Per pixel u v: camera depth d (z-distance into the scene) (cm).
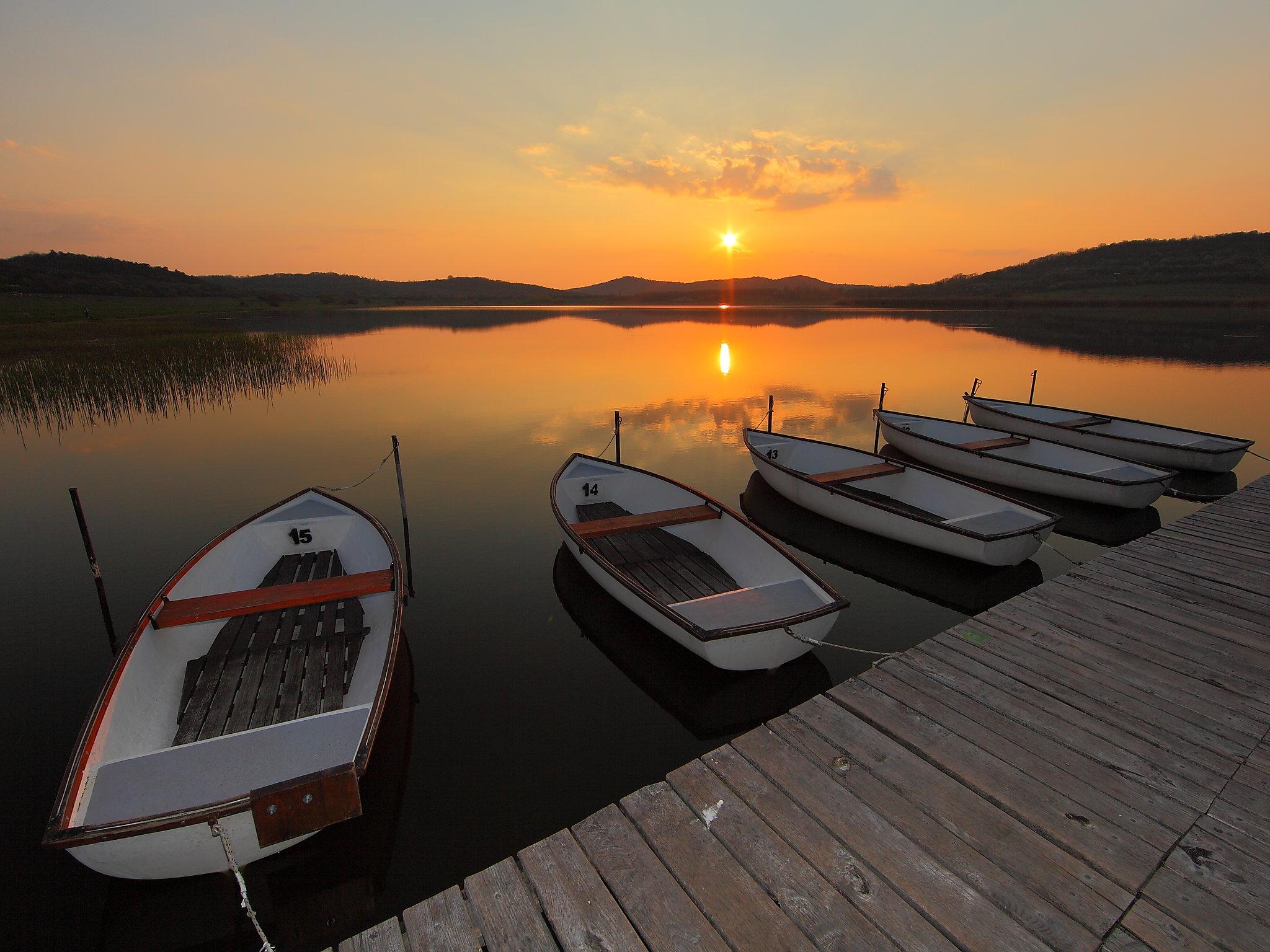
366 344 3834
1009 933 249
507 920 261
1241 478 1221
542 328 5503
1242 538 684
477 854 395
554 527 959
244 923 350
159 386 2023
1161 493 968
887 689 414
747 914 259
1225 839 294
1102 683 418
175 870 329
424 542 903
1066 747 356
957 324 5294
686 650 612
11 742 489
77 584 769
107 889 363
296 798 319
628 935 251
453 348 3622
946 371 2520
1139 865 280
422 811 430
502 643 645
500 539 912
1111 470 1044
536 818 424
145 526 956
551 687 575
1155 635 479
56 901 356
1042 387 2097
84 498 1079
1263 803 315
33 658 611
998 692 409
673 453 1377
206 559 617
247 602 522
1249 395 1914
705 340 4153
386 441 1484
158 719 439
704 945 246
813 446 1120
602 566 609
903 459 1334
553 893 270
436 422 1677
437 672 598
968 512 861
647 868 282
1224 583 570
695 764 346
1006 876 275
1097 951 243
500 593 751
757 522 1000
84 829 292
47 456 1345
